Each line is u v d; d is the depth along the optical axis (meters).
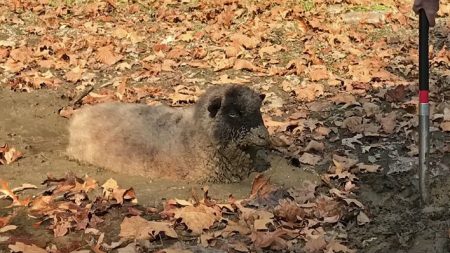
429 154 4.81
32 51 7.10
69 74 6.61
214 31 7.55
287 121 5.76
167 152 4.98
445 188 4.77
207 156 4.90
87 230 4.44
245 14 8.03
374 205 4.68
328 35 7.38
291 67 6.74
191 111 5.08
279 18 7.87
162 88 6.44
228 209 4.62
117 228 4.48
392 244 4.35
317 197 4.77
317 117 5.84
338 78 6.51
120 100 6.21
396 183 4.88
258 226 4.45
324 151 5.33
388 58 6.93
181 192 4.81
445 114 5.67
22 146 5.42
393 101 6.05
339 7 8.17
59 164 5.17
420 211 4.59
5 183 4.78
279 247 4.32
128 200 4.71
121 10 8.32
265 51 7.06
